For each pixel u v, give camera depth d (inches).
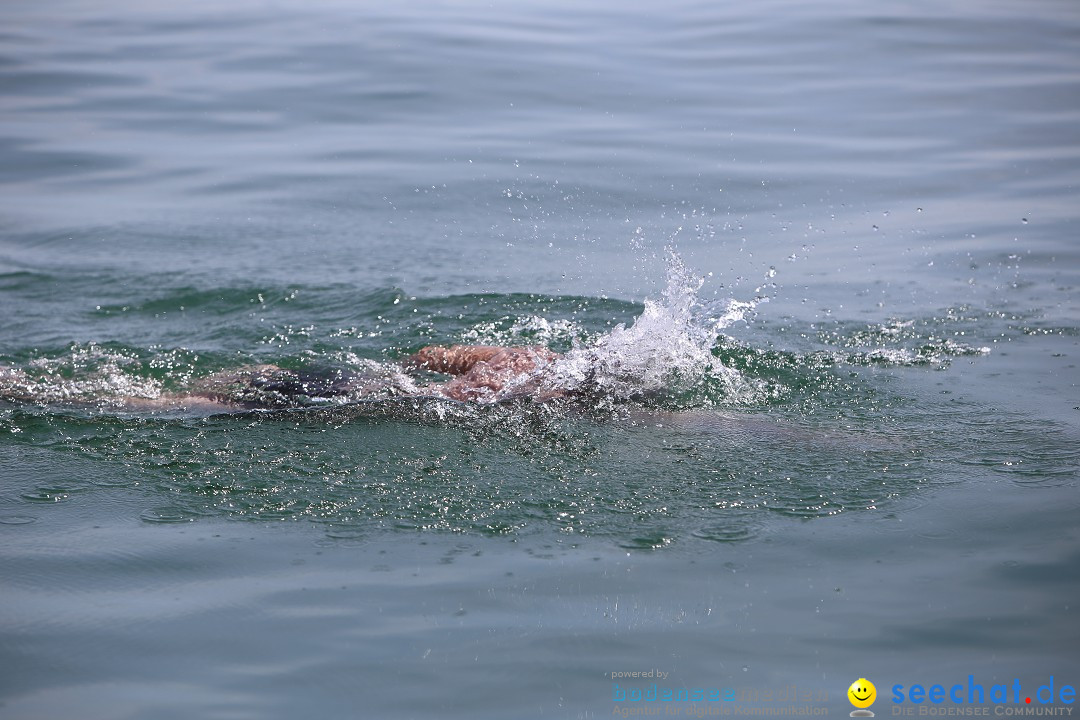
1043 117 1955.0
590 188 1692.9
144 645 599.8
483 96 2064.5
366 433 915.4
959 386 1024.2
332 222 1605.6
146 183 1753.2
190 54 2305.6
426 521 753.0
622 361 1029.8
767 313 1257.4
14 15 2600.9
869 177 1727.4
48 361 1101.7
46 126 1942.7
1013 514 743.7
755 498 780.6
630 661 581.9
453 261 1454.2
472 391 997.2
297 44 2357.3
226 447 887.1
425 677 568.7
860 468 829.8
